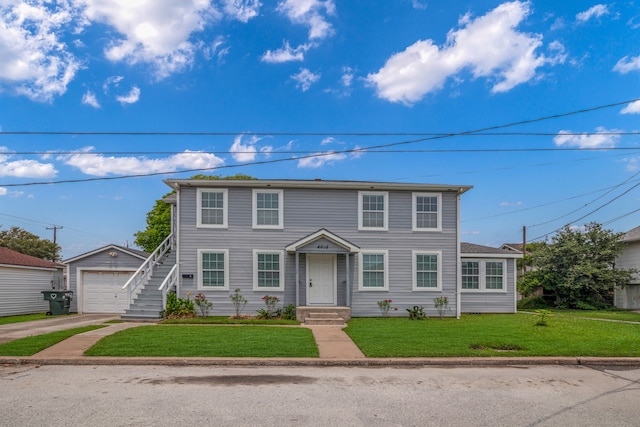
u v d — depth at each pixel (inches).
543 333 485.7
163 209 1370.6
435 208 719.7
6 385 277.7
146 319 609.0
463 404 243.9
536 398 257.9
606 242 1008.9
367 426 207.0
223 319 616.7
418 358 357.1
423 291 703.1
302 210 697.6
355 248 663.1
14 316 760.3
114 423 206.7
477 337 452.8
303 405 238.5
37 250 1640.0
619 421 217.8
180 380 293.1
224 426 204.5
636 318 750.5
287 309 644.7
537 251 1086.4
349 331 498.6
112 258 827.4
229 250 682.2
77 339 422.0
